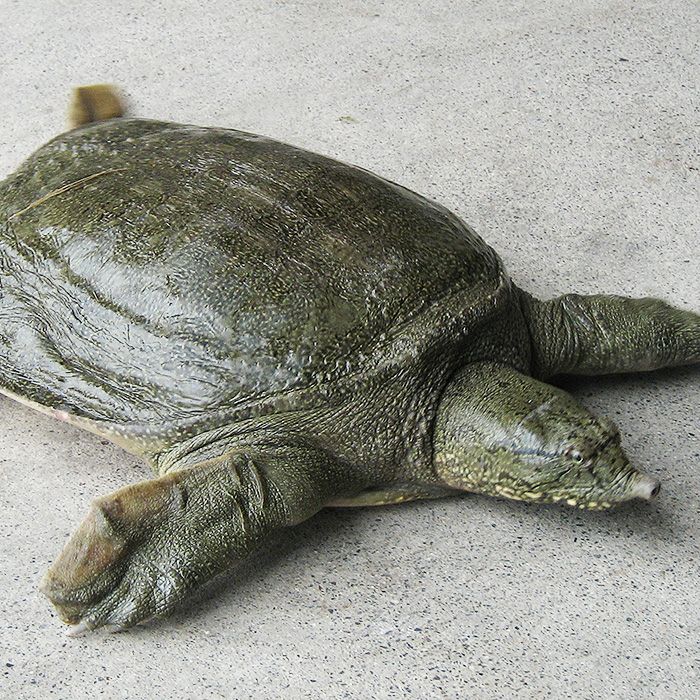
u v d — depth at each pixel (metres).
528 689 0.92
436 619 0.95
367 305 0.97
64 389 0.98
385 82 1.33
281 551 0.98
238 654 0.93
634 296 1.14
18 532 0.98
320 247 0.98
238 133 1.07
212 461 0.94
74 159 1.04
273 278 0.97
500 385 0.98
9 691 0.92
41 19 1.40
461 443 0.97
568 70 1.35
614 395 1.07
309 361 0.96
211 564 0.93
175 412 0.96
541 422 0.95
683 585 0.97
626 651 0.94
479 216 1.20
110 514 0.92
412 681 0.93
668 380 1.08
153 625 0.94
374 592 0.96
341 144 1.26
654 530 1.00
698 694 0.93
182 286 0.97
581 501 0.95
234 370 0.96
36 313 1.00
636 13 1.44
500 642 0.94
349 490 0.98
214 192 1.00
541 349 1.04
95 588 0.92
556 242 1.18
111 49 1.36
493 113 1.30
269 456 0.95
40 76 1.33
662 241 1.19
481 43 1.38
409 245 0.99
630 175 1.24
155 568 0.93
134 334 0.97
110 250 0.99
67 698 0.91
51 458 1.02
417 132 1.28
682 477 1.02
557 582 0.97
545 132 1.28
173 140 1.05
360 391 0.96
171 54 1.36
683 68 1.36
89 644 0.94
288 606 0.95
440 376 0.97
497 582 0.97
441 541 0.98
